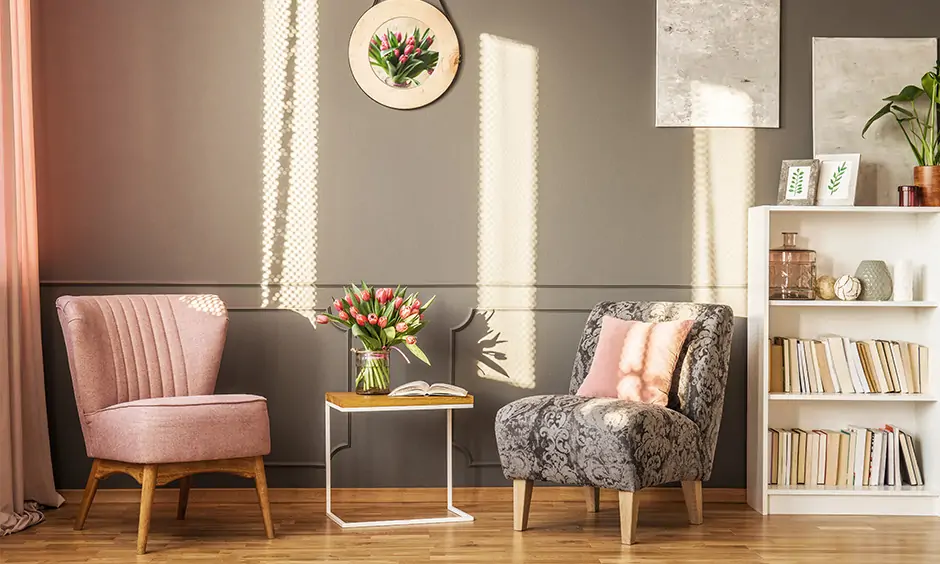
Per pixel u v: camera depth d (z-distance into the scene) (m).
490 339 4.05
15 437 3.53
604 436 3.12
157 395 3.54
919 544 3.30
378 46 4.02
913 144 4.06
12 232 3.53
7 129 3.49
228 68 4.00
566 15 4.07
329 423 3.79
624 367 3.48
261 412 3.30
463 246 4.05
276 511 3.79
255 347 4.00
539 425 3.29
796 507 3.79
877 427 4.07
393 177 4.04
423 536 3.36
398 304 3.63
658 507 3.89
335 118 4.02
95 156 3.97
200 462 3.23
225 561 3.01
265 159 4.00
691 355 3.53
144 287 3.97
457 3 4.05
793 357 3.90
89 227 3.96
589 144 4.07
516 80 4.06
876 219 4.07
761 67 4.07
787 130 4.08
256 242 4.00
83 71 3.96
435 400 3.54
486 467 4.05
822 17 4.06
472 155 4.05
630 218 4.08
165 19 3.98
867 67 4.09
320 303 4.02
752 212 3.97
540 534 3.40
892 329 4.07
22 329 3.73
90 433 3.30
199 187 3.99
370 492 4.03
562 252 4.06
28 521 3.48
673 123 4.06
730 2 4.07
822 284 3.97
